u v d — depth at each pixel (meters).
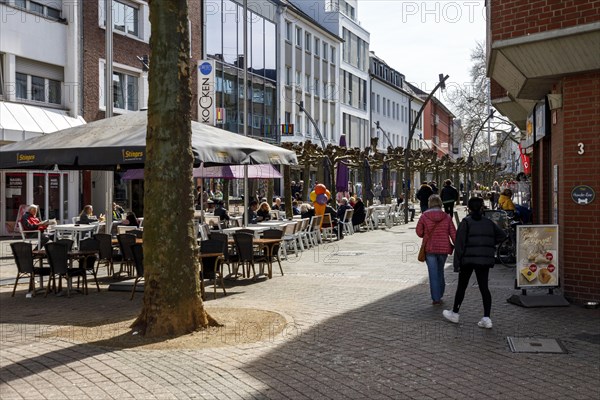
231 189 41.12
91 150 11.64
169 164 8.74
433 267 11.04
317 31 53.81
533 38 10.73
